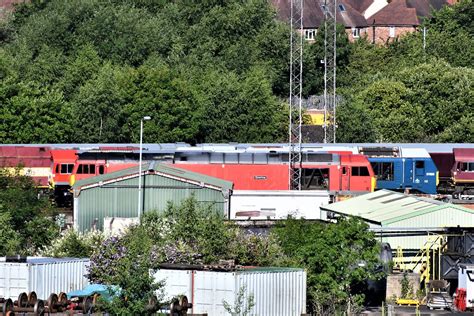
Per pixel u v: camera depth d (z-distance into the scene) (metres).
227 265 184.38
